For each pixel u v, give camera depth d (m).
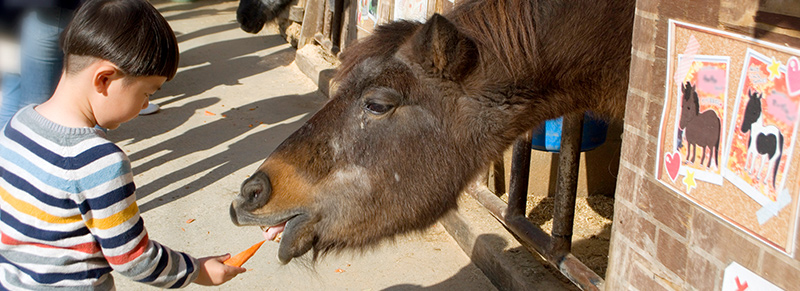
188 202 4.07
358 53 2.35
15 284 1.62
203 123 5.54
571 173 2.91
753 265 1.64
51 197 1.54
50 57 3.28
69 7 3.24
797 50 1.44
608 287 2.31
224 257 1.96
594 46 2.29
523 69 2.27
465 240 3.54
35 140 1.55
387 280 3.24
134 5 1.59
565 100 2.42
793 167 1.49
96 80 1.56
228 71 7.18
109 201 1.56
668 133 1.90
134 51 1.55
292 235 2.30
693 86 1.78
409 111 2.27
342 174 2.30
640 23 1.98
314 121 2.33
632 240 2.13
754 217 1.62
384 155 2.30
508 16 2.27
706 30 1.71
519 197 3.33
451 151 2.32
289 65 7.44
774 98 1.52
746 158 1.62
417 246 3.59
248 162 4.70
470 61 2.24
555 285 2.96
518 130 2.41
